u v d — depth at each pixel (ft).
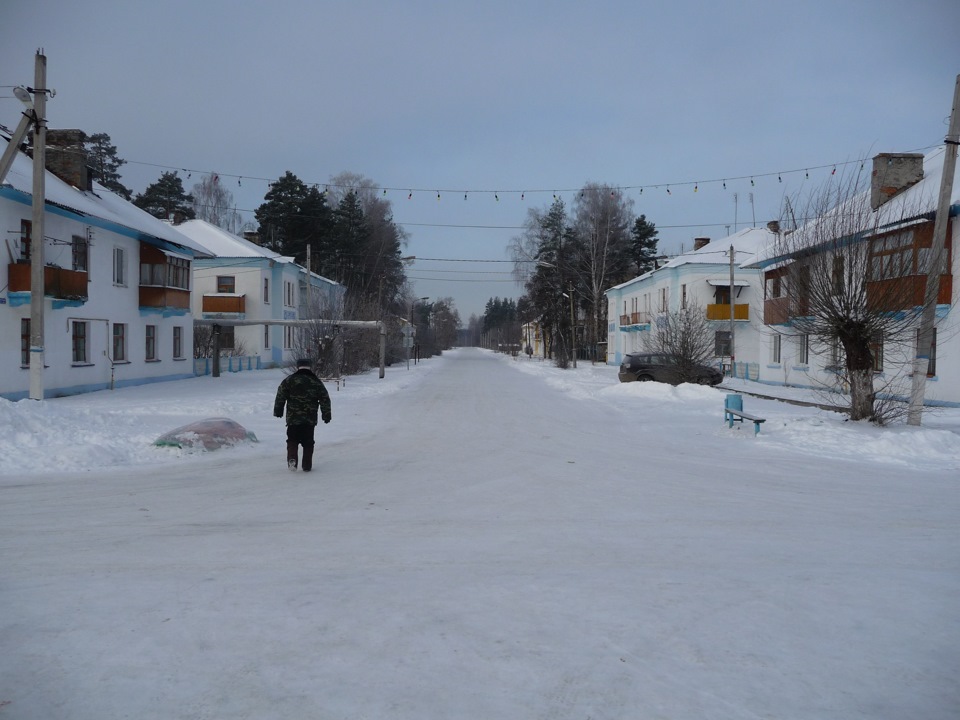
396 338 188.44
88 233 83.10
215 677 12.71
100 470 33.96
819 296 51.11
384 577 18.37
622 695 12.23
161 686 12.37
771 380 104.06
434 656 13.62
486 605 16.35
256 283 143.13
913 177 76.89
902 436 42.45
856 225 50.31
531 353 303.68
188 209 220.23
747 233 153.38
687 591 17.40
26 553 20.15
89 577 18.07
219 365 118.73
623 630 14.97
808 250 52.44
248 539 21.99
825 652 13.98
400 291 260.01
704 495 29.40
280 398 34.55
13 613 15.58
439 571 18.90
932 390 68.54
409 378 124.77
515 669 13.14
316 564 19.44
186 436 39.37
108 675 12.75
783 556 20.56
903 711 11.81
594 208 201.36
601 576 18.58
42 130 53.21
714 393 80.07
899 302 49.11
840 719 11.55
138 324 96.63
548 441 46.21
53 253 76.23
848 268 50.03
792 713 11.71
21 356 71.67
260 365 143.64
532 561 19.92
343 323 118.11
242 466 35.65
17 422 39.40
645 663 13.44
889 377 72.23
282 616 15.55
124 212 97.50
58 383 77.82
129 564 19.21
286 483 31.40
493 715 11.53
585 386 100.89
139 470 34.12
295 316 165.17
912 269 50.31
